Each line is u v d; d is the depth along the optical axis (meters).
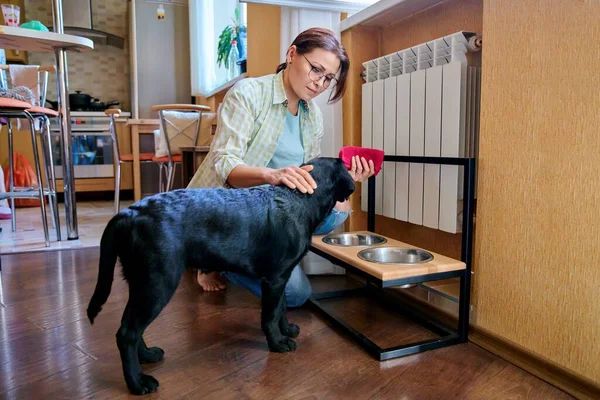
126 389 1.05
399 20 1.79
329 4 1.83
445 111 1.39
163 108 3.13
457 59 1.38
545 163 1.07
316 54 1.27
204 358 1.20
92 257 2.25
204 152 2.24
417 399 1.01
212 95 4.15
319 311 1.53
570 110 1.00
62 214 3.65
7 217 3.41
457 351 1.25
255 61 2.58
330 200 1.20
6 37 2.28
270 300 1.19
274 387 1.06
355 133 1.90
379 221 1.97
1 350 1.25
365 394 1.03
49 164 2.59
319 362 1.18
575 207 1.00
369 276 1.21
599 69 0.94
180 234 0.99
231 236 1.04
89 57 4.96
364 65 1.83
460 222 1.41
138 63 4.95
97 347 1.27
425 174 1.49
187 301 1.63
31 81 2.67
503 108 1.17
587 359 1.00
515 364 1.17
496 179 1.20
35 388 1.06
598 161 0.95
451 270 1.24
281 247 1.11
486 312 1.26
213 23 4.44
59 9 2.61
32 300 1.64
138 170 3.73
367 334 1.37
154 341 1.30
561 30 1.01
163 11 4.87
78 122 4.48
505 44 1.15
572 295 1.02
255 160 1.45
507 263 1.18
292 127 1.52
